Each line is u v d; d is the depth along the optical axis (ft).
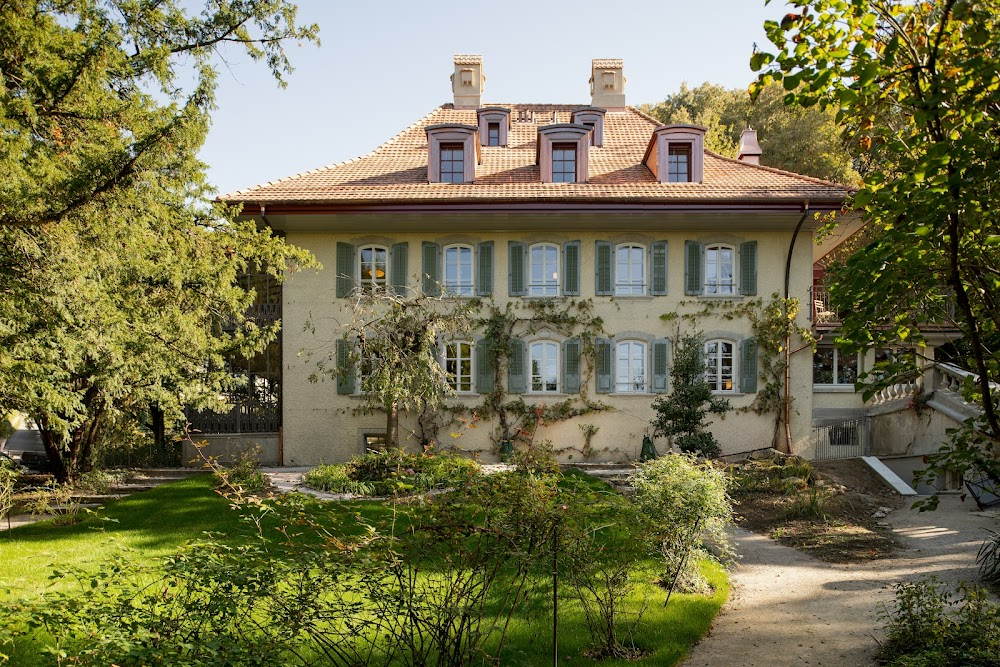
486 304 71.72
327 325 71.41
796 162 123.95
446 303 70.49
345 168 75.20
